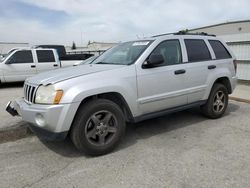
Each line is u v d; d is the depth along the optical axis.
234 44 11.54
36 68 11.40
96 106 3.60
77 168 3.35
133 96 3.99
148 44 4.42
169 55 4.58
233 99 7.76
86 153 3.65
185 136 4.49
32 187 2.91
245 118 5.62
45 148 4.02
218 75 5.34
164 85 4.38
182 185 2.91
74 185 2.95
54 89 3.38
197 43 5.16
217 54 5.52
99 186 2.92
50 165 3.44
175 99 4.60
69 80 3.50
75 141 3.57
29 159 3.63
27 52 11.30
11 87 10.97
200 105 5.25
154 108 4.33
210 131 4.74
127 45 4.89
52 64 11.74
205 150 3.87
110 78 3.77
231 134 4.57
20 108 3.79
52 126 3.36
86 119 3.54
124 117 3.94
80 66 4.50
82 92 3.45
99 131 3.69
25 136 4.53
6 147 4.05
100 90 3.62
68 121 3.40
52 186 2.93
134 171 3.25
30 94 3.72
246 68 11.19
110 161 3.54
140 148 3.98
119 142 3.97
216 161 3.49
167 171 3.23
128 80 3.93
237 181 2.98
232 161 3.49
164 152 3.81
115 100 4.05
